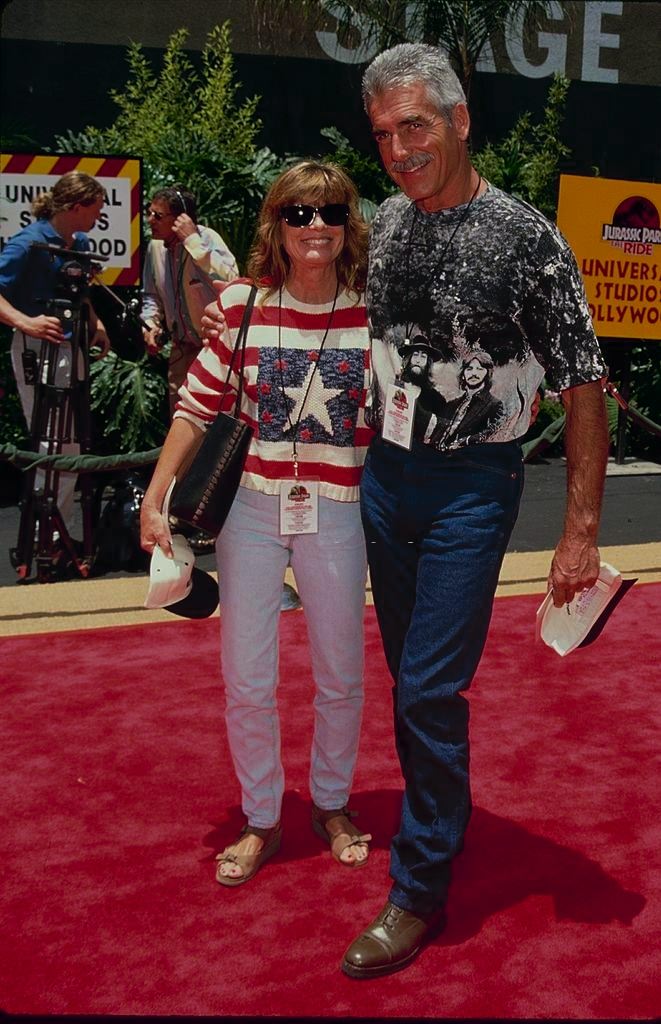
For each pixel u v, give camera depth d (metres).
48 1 9.25
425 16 8.75
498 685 4.07
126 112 9.08
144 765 3.44
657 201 7.32
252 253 2.69
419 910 2.48
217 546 2.79
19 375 5.68
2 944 2.54
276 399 2.65
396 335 2.45
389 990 2.37
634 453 9.23
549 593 2.54
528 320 2.36
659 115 10.68
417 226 2.40
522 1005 2.31
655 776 3.36
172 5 9.53
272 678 2.81
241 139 8.97
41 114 9.41
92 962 2.47
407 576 2.60
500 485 2.45
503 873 2.84
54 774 3.38
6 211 7.03
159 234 5.88
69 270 5.29
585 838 3.01
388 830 3.07
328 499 2.71
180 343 6.12
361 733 3.70
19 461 4.64
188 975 2.42
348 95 9.96
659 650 4.45
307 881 2.82
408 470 2.47
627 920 2.62
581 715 3.81
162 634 4.63
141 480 6.13
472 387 2.39
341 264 2.64
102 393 7.68
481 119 10.18
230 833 3.05
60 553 5.60
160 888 2.78
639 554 5.93
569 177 7.16
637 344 8.95
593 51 10.38
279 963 2.46
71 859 2.91
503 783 3.32
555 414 8.63
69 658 4.36
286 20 9.70
